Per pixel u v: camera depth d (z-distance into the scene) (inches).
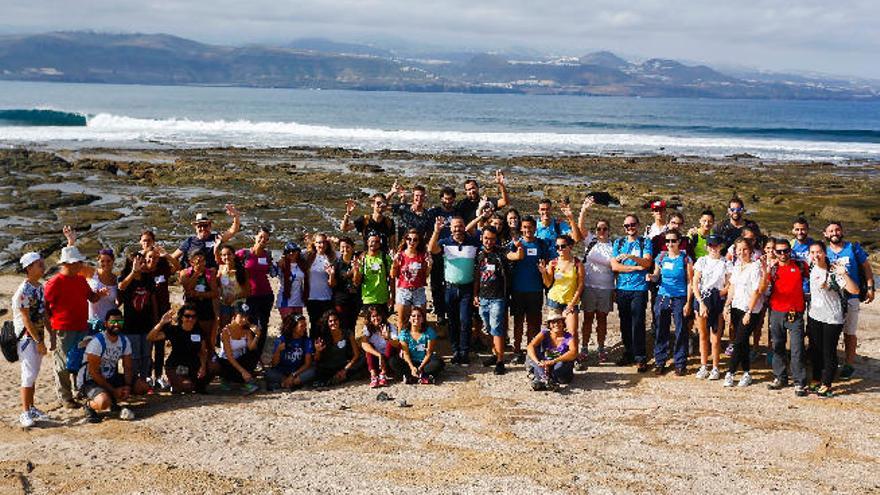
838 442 321.4
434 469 294.7
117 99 5610.2
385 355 407.5
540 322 437.4
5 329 346.9
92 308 385.1
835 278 370.9
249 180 1301.7
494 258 414.3
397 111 4810.5
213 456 307.6
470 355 455.8
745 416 352.2
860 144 2417.6
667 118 4835.1
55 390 397.7
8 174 1286.9
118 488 278.7
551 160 1700.3
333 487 279.6
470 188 480.4
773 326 387.2
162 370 411.5
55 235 844.6
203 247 426.6
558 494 273.4
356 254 430.9
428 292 592.4
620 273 424.2
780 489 278.2
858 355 454.3
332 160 1641.2
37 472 292.8
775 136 2906.0
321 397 384.5
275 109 4601.4
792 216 1064.8
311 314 432.1
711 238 402.6
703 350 408.8
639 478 286.7
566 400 376.5
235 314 398.9
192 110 4156.0
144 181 1285.7
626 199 1178.0
